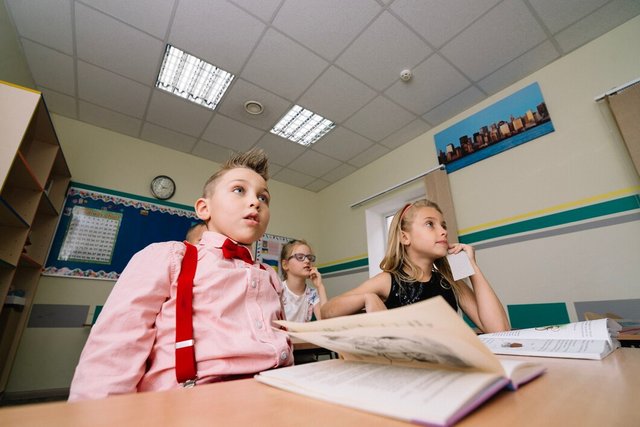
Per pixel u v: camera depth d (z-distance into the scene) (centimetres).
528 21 211
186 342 53
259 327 61
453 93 276
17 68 224
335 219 434
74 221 277
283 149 363
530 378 32
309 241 444
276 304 71
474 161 278
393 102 287
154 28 212
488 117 277
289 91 274
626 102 196
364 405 25
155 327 56
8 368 216
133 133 326
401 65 247
